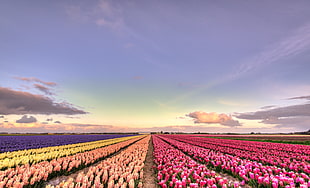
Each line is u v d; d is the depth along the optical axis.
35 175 7.04
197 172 7.85
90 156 12.80
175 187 5.82
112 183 6.00
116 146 22.62
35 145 25.09
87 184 6.04
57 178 8.17
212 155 14.38
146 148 20.70
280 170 8.31
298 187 6.17
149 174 9.60
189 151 17.20
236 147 22.73
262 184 6.54
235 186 5.97
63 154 13.79
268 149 20.69
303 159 13.26
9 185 5.84
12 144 25.16
